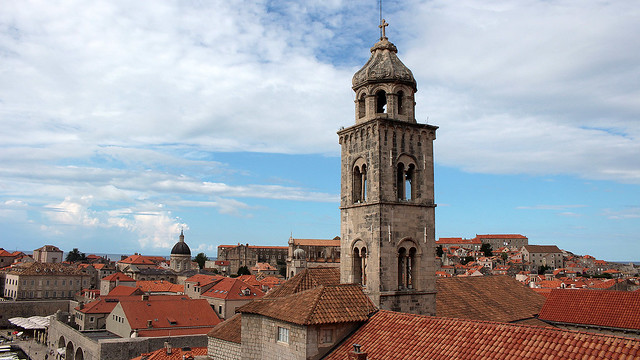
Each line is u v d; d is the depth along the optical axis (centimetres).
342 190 5006
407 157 4691
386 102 4712
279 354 3962
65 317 13925
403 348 3409
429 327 3562
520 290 7219
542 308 6756
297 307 3969
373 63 4866
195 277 18025
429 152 4819
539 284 16712
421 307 4556
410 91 4788
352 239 4775
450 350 3203
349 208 4859
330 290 4112
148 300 11888
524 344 2989
